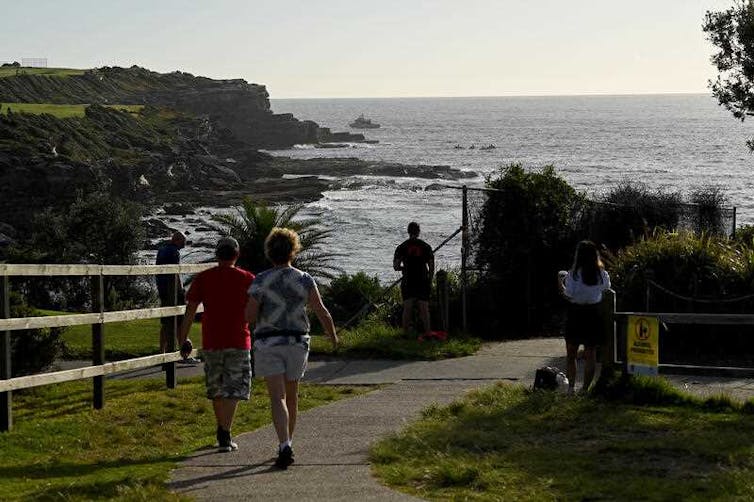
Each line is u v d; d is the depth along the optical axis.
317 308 8.45
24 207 61.59
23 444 9.13
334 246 52.22
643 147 167.75
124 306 21.02
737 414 10.04
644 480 7.41
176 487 7.61
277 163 124.00
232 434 9.83
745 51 23.98
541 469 7.84
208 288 9.05
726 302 15.18
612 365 11.02
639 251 16.50
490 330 17.86
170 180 89.38
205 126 126.94
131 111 120.12
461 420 9.91
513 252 18.38
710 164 124.50
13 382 9.56
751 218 62.50
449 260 43.78
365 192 89.38
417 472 7.90
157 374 13.18
